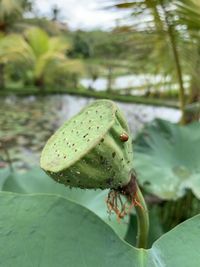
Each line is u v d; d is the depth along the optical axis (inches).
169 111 83.7
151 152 21.2
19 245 7.0
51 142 7.8
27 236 7.1
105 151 6.6
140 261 7.1
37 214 7.3
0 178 17.0
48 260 6.9
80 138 7.1
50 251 7.0
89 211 7.4
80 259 7.0
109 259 7.1
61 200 7.4
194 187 18.9
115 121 6.9
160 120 22.5
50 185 15.3
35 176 15.8
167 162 20.8
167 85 30.3
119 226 11.8
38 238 7.1
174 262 7.2
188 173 20.1
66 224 7.3
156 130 22.1
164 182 19.2
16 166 41.8
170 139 21.9
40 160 7.3
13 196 7.4
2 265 6.8
